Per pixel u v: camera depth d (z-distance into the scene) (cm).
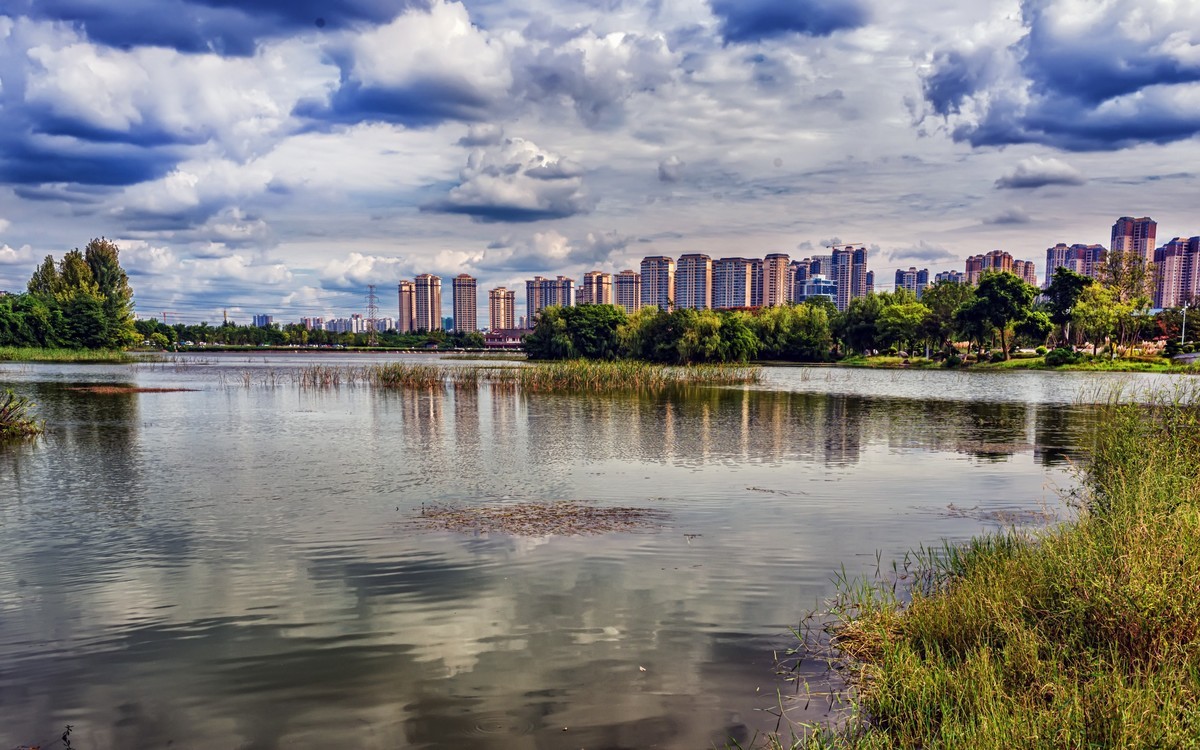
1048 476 2016
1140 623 696
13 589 1068
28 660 830
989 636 772
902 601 983
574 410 4025
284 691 748
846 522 1462
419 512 1562
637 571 1134
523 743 642
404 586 1069
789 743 637
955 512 1556
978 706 632
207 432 3023
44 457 2364
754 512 1558
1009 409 4047
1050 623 782
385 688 751
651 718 684
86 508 1608
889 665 740
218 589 1061
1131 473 1212
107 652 849
